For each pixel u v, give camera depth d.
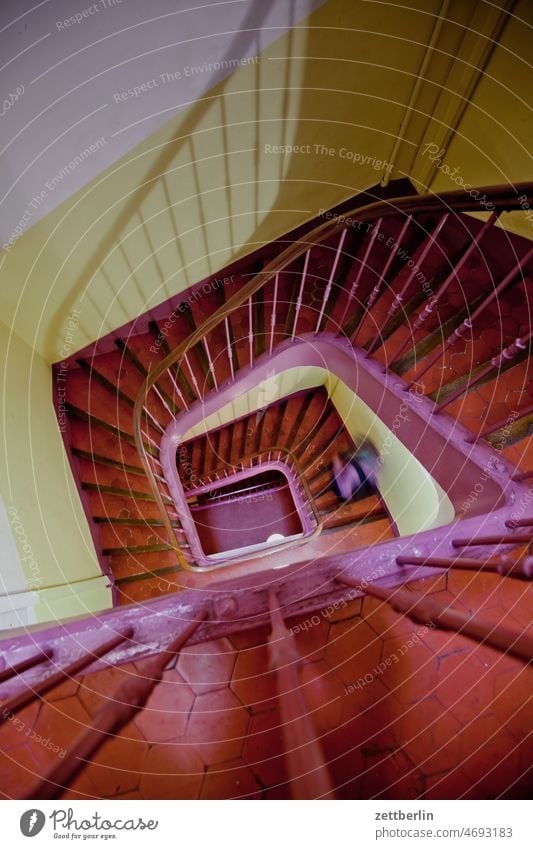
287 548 4.01
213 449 4.96
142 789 1.21
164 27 2.01
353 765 1.25
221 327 3.60
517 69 2.16
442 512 2.99
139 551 3.51
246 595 1.46
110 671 1.34
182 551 3.70
